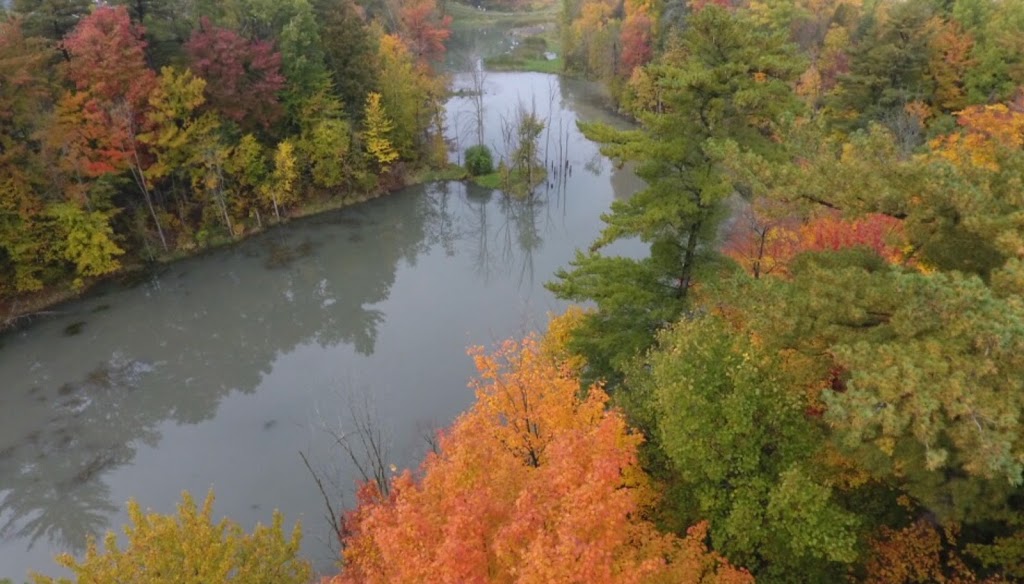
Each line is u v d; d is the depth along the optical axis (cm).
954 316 1132
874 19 6209
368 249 5119
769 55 1867
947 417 1177
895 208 1411
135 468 3100
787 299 1430
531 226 5441
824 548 1316
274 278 4719
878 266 1535
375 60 5975
